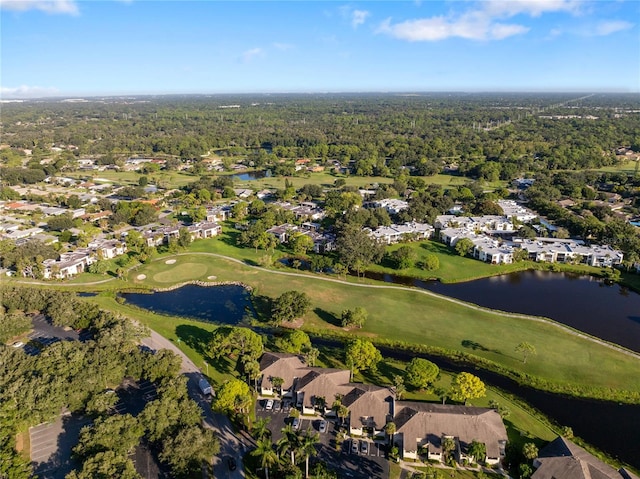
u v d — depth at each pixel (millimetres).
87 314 131500
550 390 108125
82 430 83312
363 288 161875
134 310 147750
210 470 83000
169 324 137750
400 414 92438
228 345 114688
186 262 188375
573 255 184250
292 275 174375
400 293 157625
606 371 113500
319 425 94500
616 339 130375
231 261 188875
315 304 150125
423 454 86875
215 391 104812
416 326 136250
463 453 85250
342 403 96125
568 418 99062
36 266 171625
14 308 138250
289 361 108125
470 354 121625
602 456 88188
